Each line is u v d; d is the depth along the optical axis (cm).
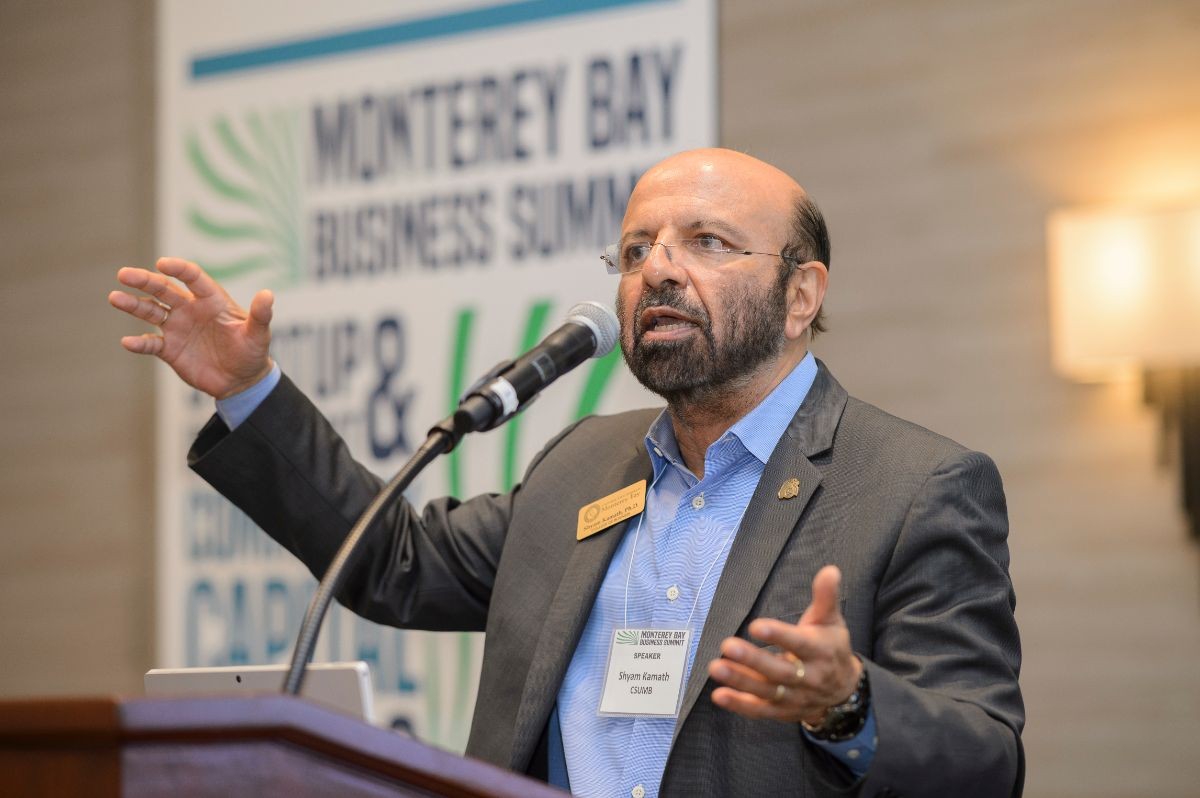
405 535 238
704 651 192
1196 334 367
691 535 211
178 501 501
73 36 559
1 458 550
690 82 438
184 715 109
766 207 220
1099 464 385
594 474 233
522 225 461
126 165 545
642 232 219
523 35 465
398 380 474
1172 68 388
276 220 498
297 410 226
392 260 480
